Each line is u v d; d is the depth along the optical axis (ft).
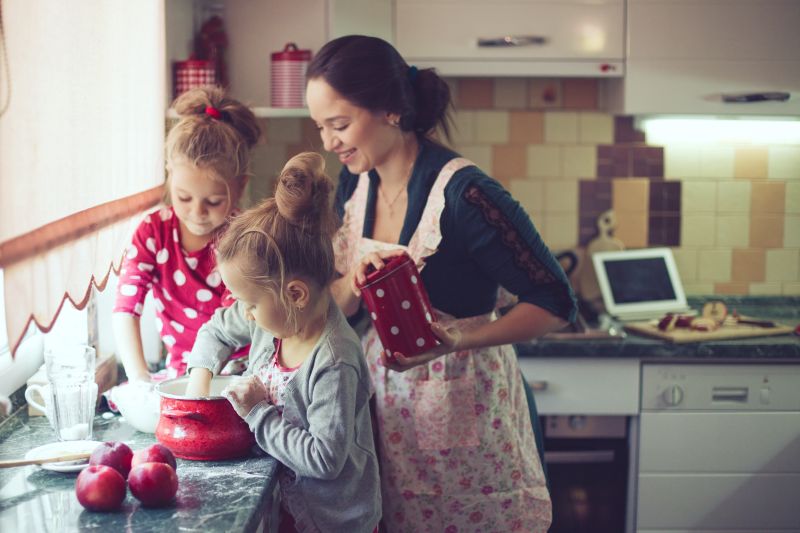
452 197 6.04
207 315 6.37
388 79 5.95
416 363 5.67
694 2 9.59
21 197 4.10
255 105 8.99
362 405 5.01
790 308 11.01
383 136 6.08
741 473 9.27
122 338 6.12
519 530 6.40
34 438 5.39
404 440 6.28
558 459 9.38
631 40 9.61
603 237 10.91
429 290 6.24
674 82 9.68
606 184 10.93
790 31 9.64
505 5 9.51
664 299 10.63
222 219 6.07
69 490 4.48
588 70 9.62
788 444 9.26
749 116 9.91
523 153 10.86
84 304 5.04
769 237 11.07
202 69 8.21
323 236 4.90
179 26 8.43
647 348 9.04
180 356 6.46
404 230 6.21
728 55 9.66
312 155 4.94
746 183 11.00
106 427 5.65
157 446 4.51
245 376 5.46
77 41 4.92
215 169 5.89
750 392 9.20
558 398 9.20
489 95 10.78
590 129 10.85
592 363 9.15
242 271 4.68
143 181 6.66
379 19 9.37
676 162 10.95
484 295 6.35
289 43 8.75
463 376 6.23
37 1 4.31
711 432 9.23
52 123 4.52
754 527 9.32
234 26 8.95
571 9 9.55
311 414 4.76
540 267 6.09
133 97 6.30
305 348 4.97
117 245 5.79
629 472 9.37
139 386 5.54
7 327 3.95
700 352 9.05
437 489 6.27
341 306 6.17
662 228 11.01
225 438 4.88
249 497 4.38
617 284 10.59
